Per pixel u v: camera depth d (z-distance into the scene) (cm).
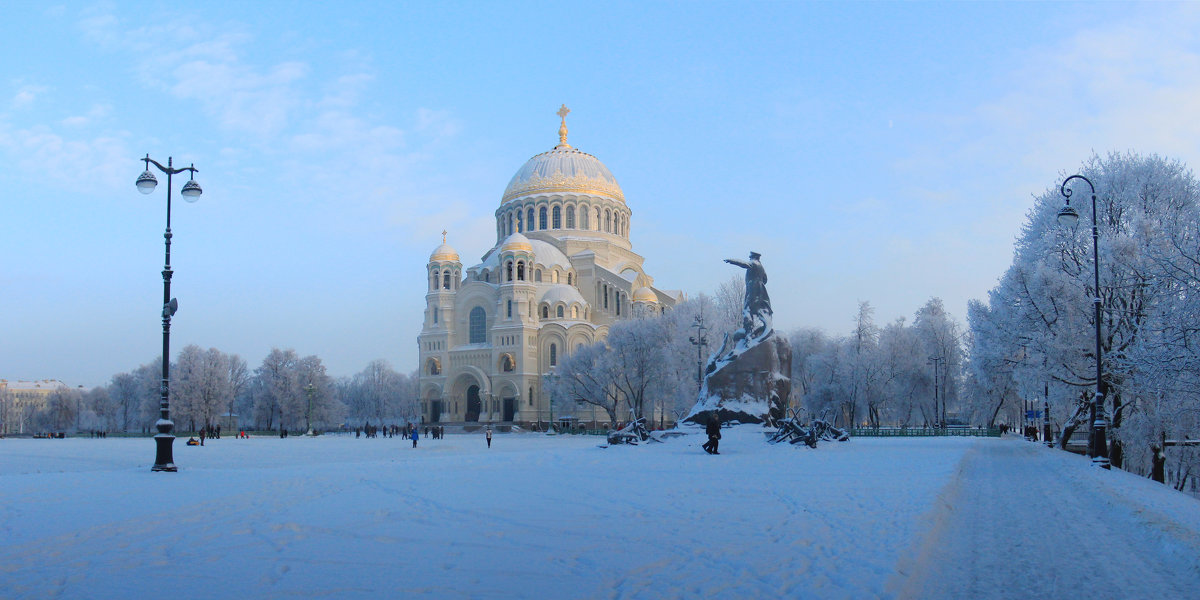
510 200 15575
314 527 1605
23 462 5303
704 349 10288
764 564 1228
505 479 2750
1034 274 4794
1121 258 4394
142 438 12300
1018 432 12925
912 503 1981
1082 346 4653
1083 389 4981
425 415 14100
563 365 11544
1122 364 4212
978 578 1233
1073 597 1123
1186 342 3478
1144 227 4488
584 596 1034
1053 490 2619
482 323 14125
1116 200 5144
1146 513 1870
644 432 5778
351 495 2205
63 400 19400
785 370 6225
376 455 5841
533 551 1347
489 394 13312
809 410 11044
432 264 14475
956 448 5291
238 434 11719
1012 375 5259
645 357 10469
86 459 5678
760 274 6259
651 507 1933
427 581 1120
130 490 2333
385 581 1120
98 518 1720
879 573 1154
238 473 3066
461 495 2209
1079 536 1648
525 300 13638
